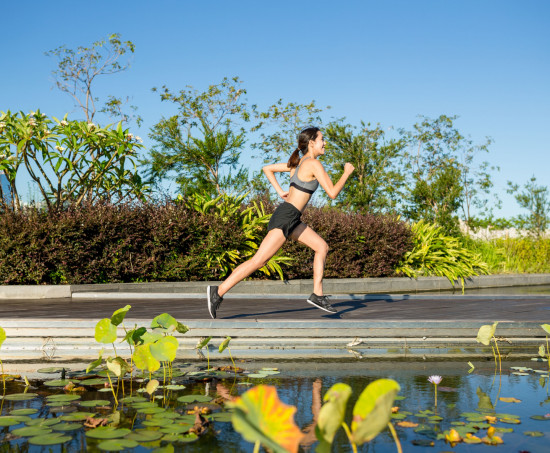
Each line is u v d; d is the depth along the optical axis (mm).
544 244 15391
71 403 2479
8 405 2449
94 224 8289
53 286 7547
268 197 11766
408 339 4188
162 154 17484
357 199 17234
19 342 3924
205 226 9352
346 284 10055
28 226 7922
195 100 18516
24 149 8828
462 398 2574
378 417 1310
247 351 3930
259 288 9227
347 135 18047
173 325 3270
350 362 3564
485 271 12594
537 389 2771
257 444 1612
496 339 4223
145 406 2422
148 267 8734
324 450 1418
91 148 9562
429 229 12758
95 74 16594
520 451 1834
